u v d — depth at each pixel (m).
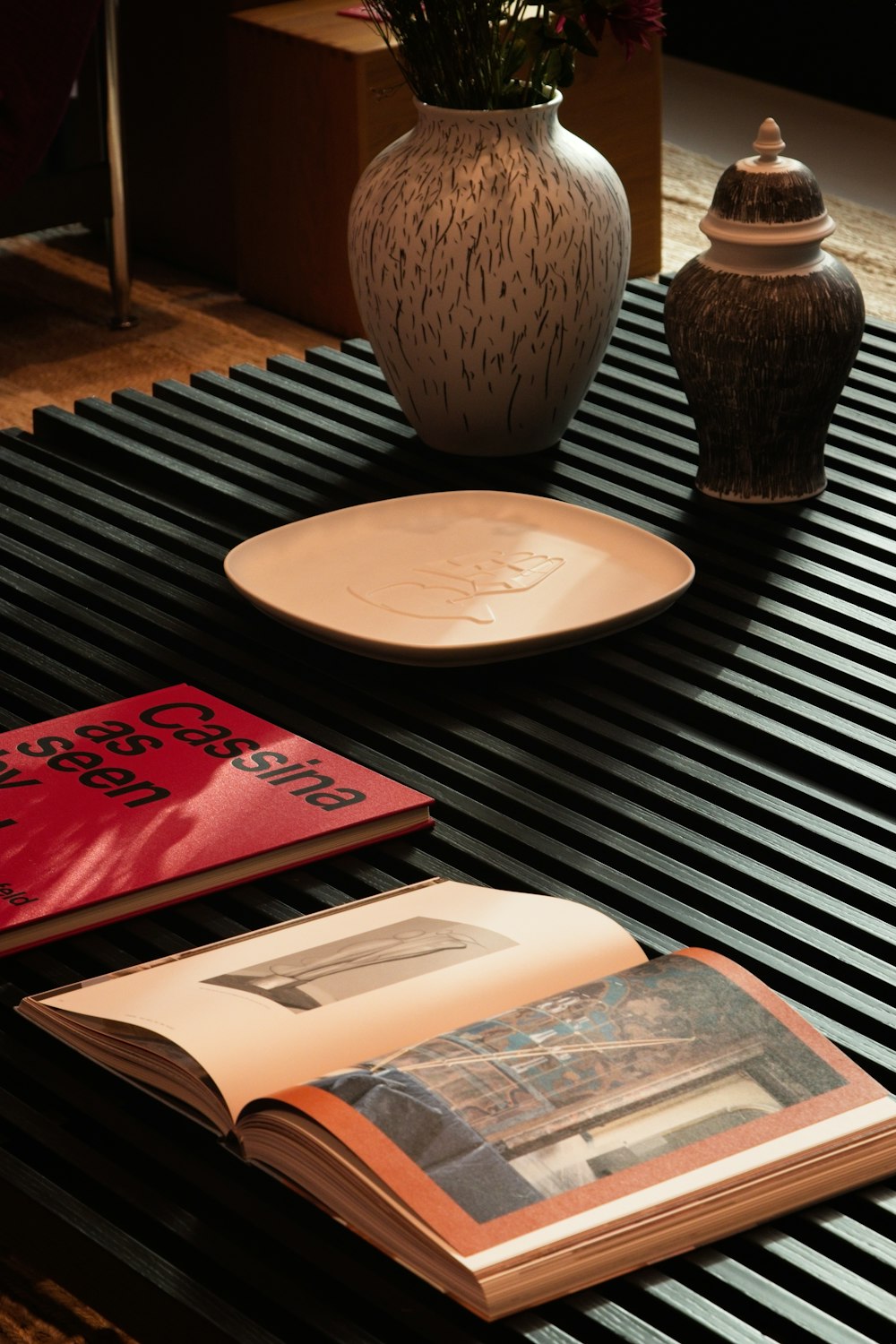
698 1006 0.91
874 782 1.18
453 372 1.62
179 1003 0.93
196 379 1.85
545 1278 0.76
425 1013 0.92
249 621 1.40
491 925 1.01
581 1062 0.86
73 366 2.69
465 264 1.58
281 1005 0.92
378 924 1.02
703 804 1.16
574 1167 0.80
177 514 1.58
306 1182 0.82
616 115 2.89
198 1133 0.91
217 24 2.85
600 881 1.08
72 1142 0.90
